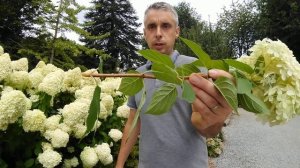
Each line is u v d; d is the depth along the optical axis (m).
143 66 2.07
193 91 0.66
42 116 1.46
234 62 0.69
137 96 2.02
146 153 1.97
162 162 1.91
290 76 0.75
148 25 2.16
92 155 1.78
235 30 27.67
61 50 15.40
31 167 1.50
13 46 16.02
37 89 1.73
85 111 1.59
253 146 8.20
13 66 1.81
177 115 1.88
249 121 11.51
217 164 6.55
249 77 0.78
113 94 2.72
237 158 7.07
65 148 1.77
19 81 1.66
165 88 0.68
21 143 1.47
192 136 1.89
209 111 0.69
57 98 1.93
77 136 1.67
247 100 0.67
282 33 24.72
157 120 1.93
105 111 2.17
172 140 1.89
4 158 1.45
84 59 19.31
